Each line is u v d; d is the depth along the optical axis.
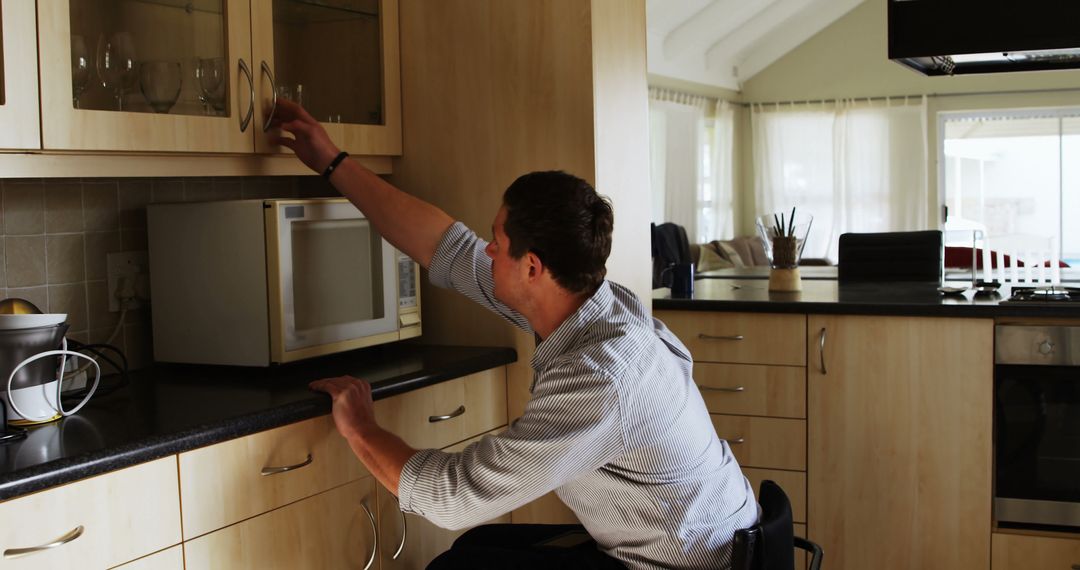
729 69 10.22
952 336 2.89
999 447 2.91
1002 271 3.23
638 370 1.47
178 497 1.56
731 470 1.62
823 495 3.09
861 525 3.05
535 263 1.53
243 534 1.67
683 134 9.20
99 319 2.14
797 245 3.47
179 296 2.12
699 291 3.56
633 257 2.46
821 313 3.03
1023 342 2.84
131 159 1.82
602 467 1.53
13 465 1.36
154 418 1.66
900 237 4.09
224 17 1.94
